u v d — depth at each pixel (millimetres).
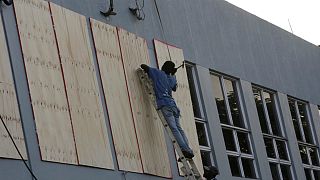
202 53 20250
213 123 19828
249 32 23156
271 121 23391
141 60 17203
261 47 23625
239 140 21219
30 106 13586
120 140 15578
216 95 20719
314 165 25047
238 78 21828
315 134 25625
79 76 15008
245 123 21672
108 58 16047
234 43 22078
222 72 21031
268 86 23375
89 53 15531
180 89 18406
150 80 16562
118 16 17000
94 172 14680
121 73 16281
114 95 15820
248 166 21266
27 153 13258
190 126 18312
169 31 18922
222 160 19672
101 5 16500
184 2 20016
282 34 25281
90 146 14727
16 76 13492
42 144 13586
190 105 18656
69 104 14500
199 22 20500
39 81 13938
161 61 18000
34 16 14297
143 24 17891
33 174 13227
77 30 15383
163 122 16062
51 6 14828
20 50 13750
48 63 14289
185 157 15906
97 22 16109
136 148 15977
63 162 13938
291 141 23812
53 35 14633
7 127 13016
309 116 25766
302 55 26297
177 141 15961
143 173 15992
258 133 21984
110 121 15461
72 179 14070
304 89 25750
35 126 13555
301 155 24469
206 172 16516
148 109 16750
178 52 18938
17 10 13938
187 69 19703
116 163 15328
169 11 19188
